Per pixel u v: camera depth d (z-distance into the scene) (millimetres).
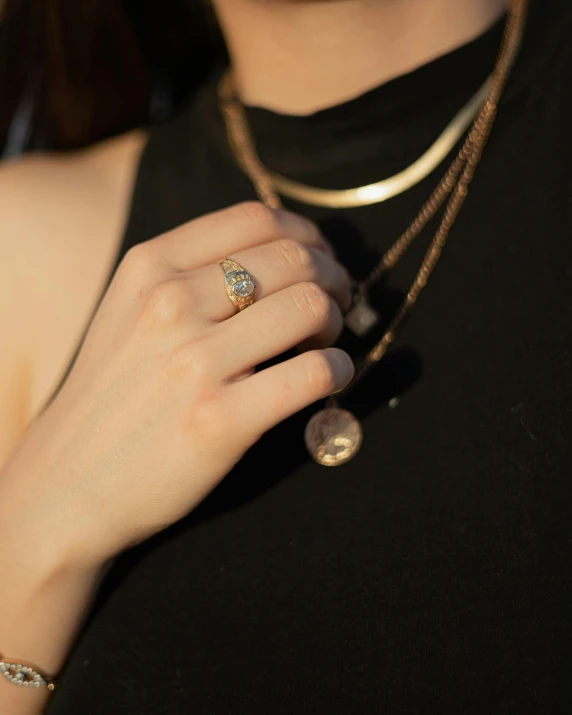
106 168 479
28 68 529
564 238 388
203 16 524
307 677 365
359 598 369
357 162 428
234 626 379
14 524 393
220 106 468
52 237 457
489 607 357
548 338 378
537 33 419
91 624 400
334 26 411
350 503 383
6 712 402
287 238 390
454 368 388
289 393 359
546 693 347
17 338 449
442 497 373
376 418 392
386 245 417
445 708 352
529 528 361
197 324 371
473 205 408
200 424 364
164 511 376
